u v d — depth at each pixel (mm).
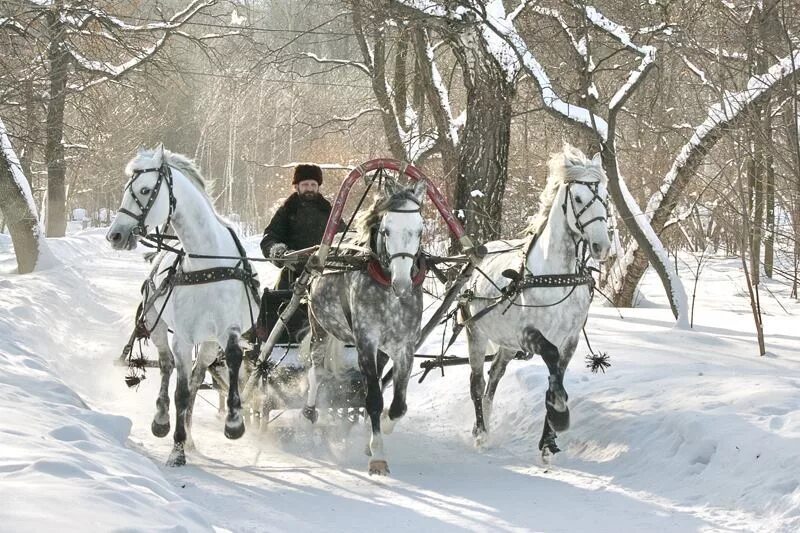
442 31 20125
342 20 26969
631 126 26641
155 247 8586
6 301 16969
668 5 19578
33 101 22094
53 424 6965
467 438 10492
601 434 9305
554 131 23859
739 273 31266
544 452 8891
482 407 10062
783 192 13336
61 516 4215
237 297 8680
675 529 6559
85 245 43000
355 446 9883
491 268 9695
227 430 8422
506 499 7512
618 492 7703
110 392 12367
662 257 16922
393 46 26078
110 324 18875
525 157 27094
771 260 25859
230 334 8578
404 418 11531
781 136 13648
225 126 64062
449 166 23188
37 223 25406
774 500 6660
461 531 6516
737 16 15945
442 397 12359
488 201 19938
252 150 59844
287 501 7285
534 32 20672
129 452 6609
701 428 8117
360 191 32406
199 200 8680
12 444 5797
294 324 10000
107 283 27438
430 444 10219
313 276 8930
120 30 27062
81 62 27203
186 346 8680
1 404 7465
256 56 28703
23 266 25234
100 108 29625
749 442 7547
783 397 8812
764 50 14414
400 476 8438
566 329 8969
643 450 8539
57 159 27641
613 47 22250
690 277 31094
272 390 9930
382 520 6773
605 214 8531
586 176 8617
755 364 12320
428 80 23406
